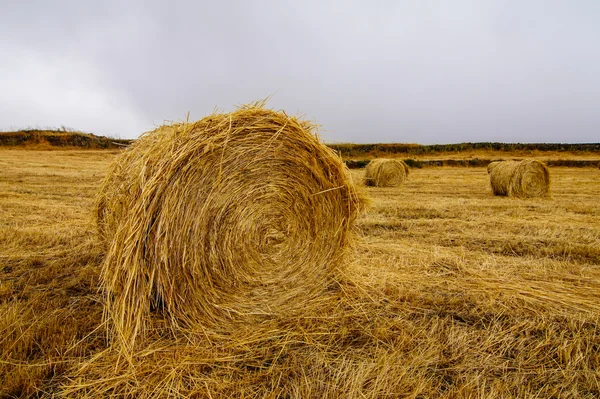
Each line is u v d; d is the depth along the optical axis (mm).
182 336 3178
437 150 55281
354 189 4105
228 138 3279
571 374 2660
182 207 3109
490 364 2771
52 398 2379
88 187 12758
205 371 2738
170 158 2982
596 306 3709
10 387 2395
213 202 3307
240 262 3553
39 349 2840
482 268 4824
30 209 8117
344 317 3529
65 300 3633
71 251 5094
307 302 3867
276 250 3803
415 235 6582
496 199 11680
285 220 3818
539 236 6441
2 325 3033
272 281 3752
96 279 4172
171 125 3355
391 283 4273
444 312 3611
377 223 7387
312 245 3979
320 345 3039
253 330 3354
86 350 2867
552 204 10344
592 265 4984
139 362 2781
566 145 55875
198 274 3277
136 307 2953
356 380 2508
